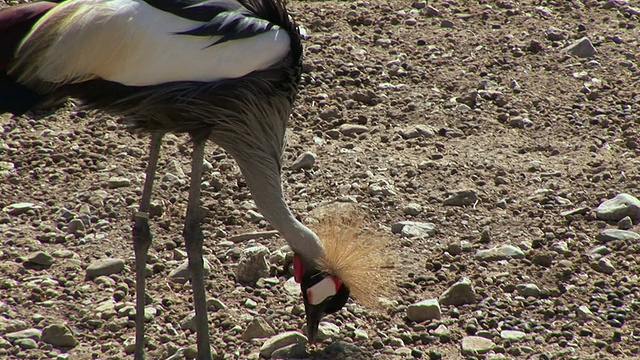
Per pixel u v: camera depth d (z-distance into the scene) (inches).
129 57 327.3
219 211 472.4
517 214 472.1
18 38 320.2
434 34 679.1
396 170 510.6
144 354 360.2
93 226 451.8
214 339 376.8
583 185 498.9
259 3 362.6
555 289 410.6
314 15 698.2
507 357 365.1
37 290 397.1
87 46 320.5
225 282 417.1
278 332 382.9
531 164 519.8
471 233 456.8
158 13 331.3
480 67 634.8
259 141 365.4
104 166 503.8
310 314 374.0
